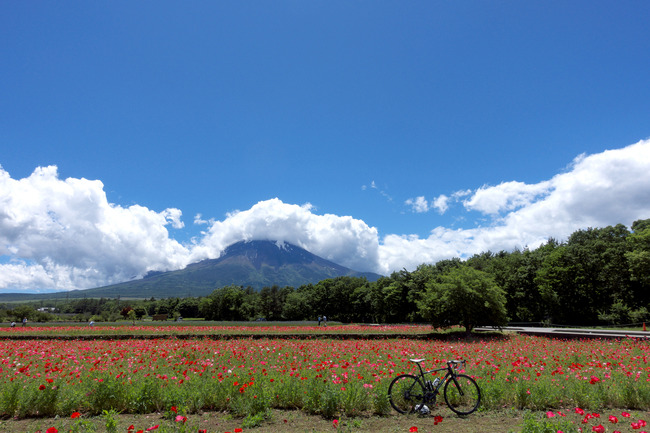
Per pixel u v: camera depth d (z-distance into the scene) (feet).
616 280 152.66
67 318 261.65
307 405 25.34
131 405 25.25
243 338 87.97
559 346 66.64
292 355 52.37
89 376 31.65
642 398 25.84
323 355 51.72
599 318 159.74
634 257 134.72
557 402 26.32
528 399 25.89
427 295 103.50
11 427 22.43
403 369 37.11
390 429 21.85
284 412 25.49
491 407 25.70
